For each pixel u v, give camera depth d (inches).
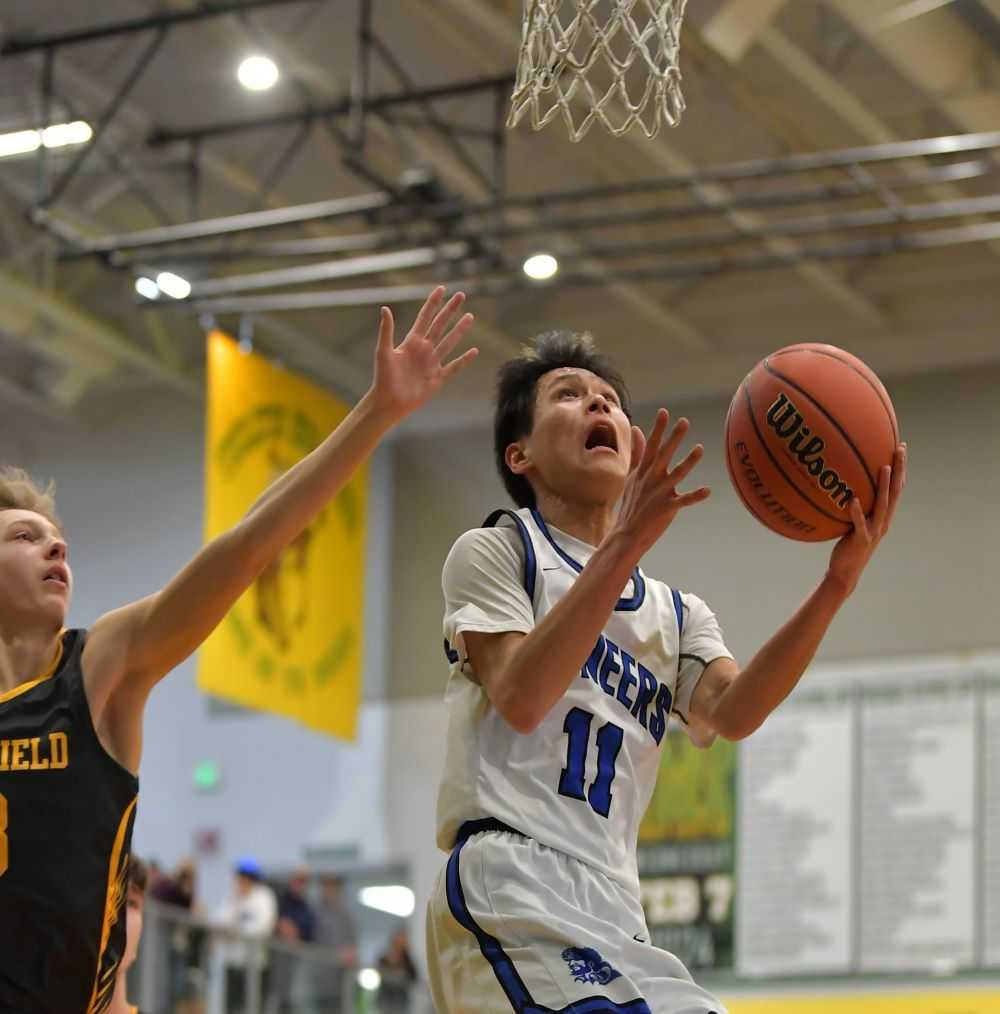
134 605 128.6
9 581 129.8
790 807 604.1
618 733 136.4
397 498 696.4
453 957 131.7
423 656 673.6
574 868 131.1
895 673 606.2
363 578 621.6
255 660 569.6
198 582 124.0
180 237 534.6
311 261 652.7
